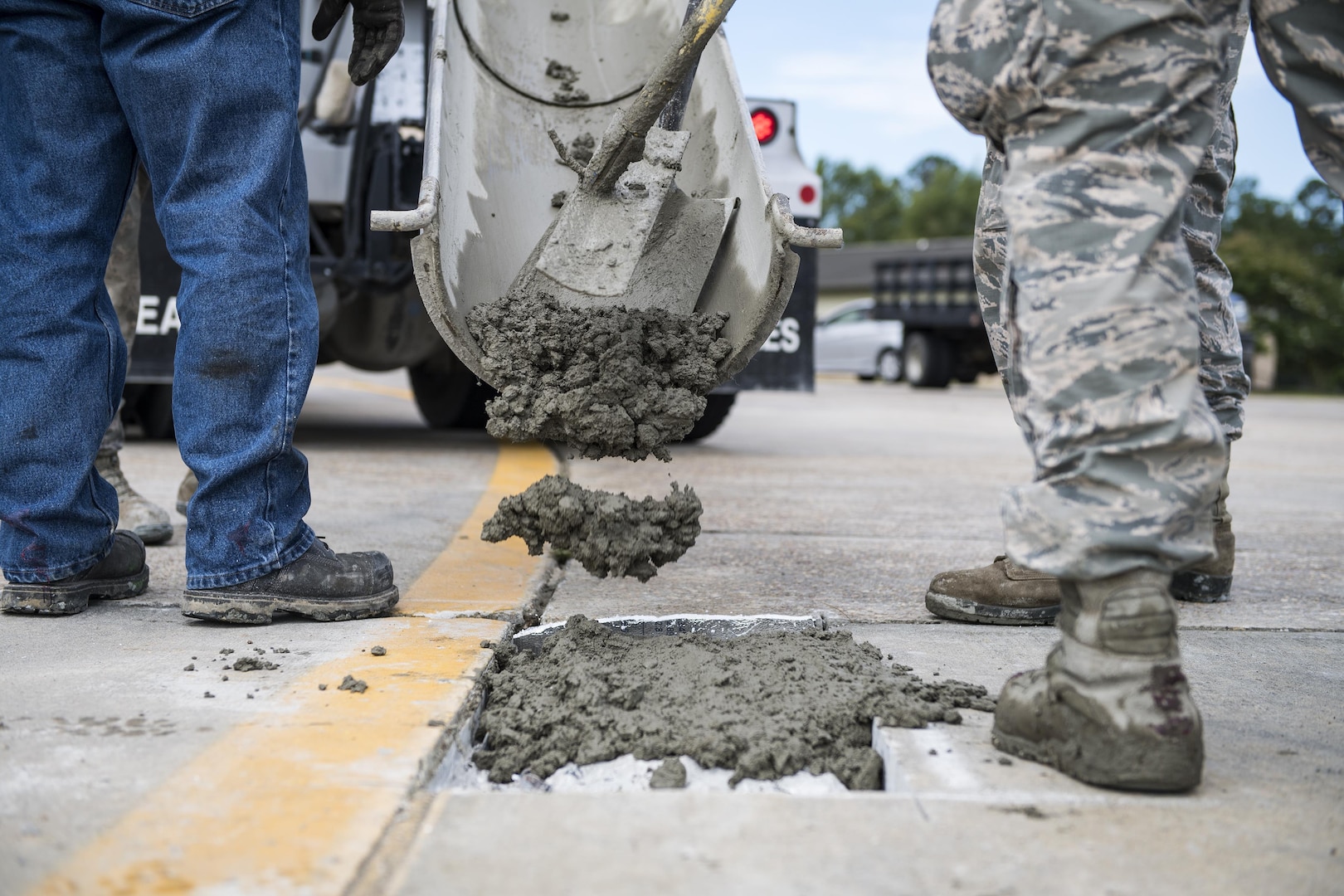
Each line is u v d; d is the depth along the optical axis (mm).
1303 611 2518
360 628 2146
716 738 1550
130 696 1679
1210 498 1351
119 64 2021
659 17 2924
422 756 1434
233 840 1187
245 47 2057
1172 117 1358
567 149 2779
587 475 4816
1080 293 1333
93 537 2254
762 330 2096
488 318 2146
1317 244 51750
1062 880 1138
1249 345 19875
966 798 1331
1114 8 1326
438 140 2275
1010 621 2330
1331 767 1485
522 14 2902
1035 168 1380
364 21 2430
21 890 1077
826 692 1738
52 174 2123
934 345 16484
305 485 2268
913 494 4621
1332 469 6406
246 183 2070
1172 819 1293
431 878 1121
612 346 2064
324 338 5668
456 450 5766
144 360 5047
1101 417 1318
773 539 3412
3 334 2143
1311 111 1457
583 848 1188
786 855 1181
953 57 1438
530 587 2588
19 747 1451
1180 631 2309
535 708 1685
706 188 2574
